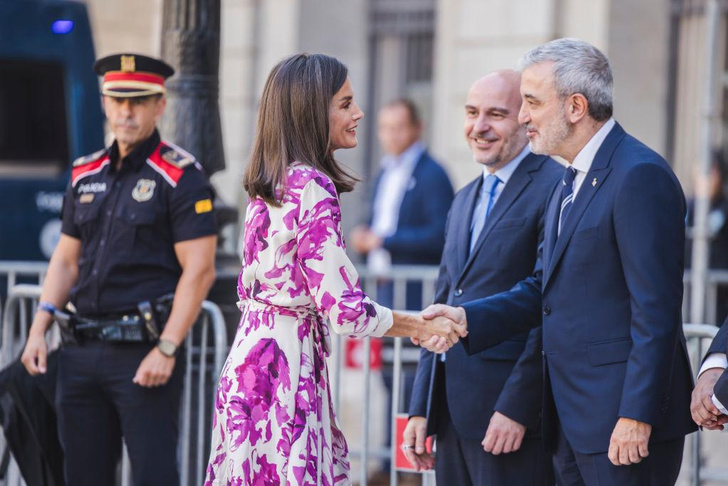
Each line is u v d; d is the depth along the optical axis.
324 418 9.19
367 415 12.59
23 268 15.25
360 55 28.34
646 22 23.72
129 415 11.17
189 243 11.23
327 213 8.93
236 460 8.88
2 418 11.71
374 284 19.34
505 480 9.82
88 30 25.73
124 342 11.16
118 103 11.21
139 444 11.16
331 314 8.88
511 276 9.92
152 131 11.43
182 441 12.39
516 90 10.15
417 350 15.28
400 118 19.52
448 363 10.12
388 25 28.19
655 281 8.45
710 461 17.20
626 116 23.66
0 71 24.92
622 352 8.70
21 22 25.06
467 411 9.97
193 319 11.24
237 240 14.16
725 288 20.23
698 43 23.86
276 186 8.98
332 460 9.22
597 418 8.73
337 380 12.91
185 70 13.27
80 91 25.41
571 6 23.86
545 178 10.00
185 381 12.28
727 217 21.72
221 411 9.14
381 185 19.94
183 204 11.23
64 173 25.27
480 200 10.39
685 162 24.05
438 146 25.97
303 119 9.07
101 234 11.31
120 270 11.20
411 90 28.08
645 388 8.35
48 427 11.79
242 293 9.35
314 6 27.58
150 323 11.12
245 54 27.83
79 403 11.34
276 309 9.09
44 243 25.02
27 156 25.00
